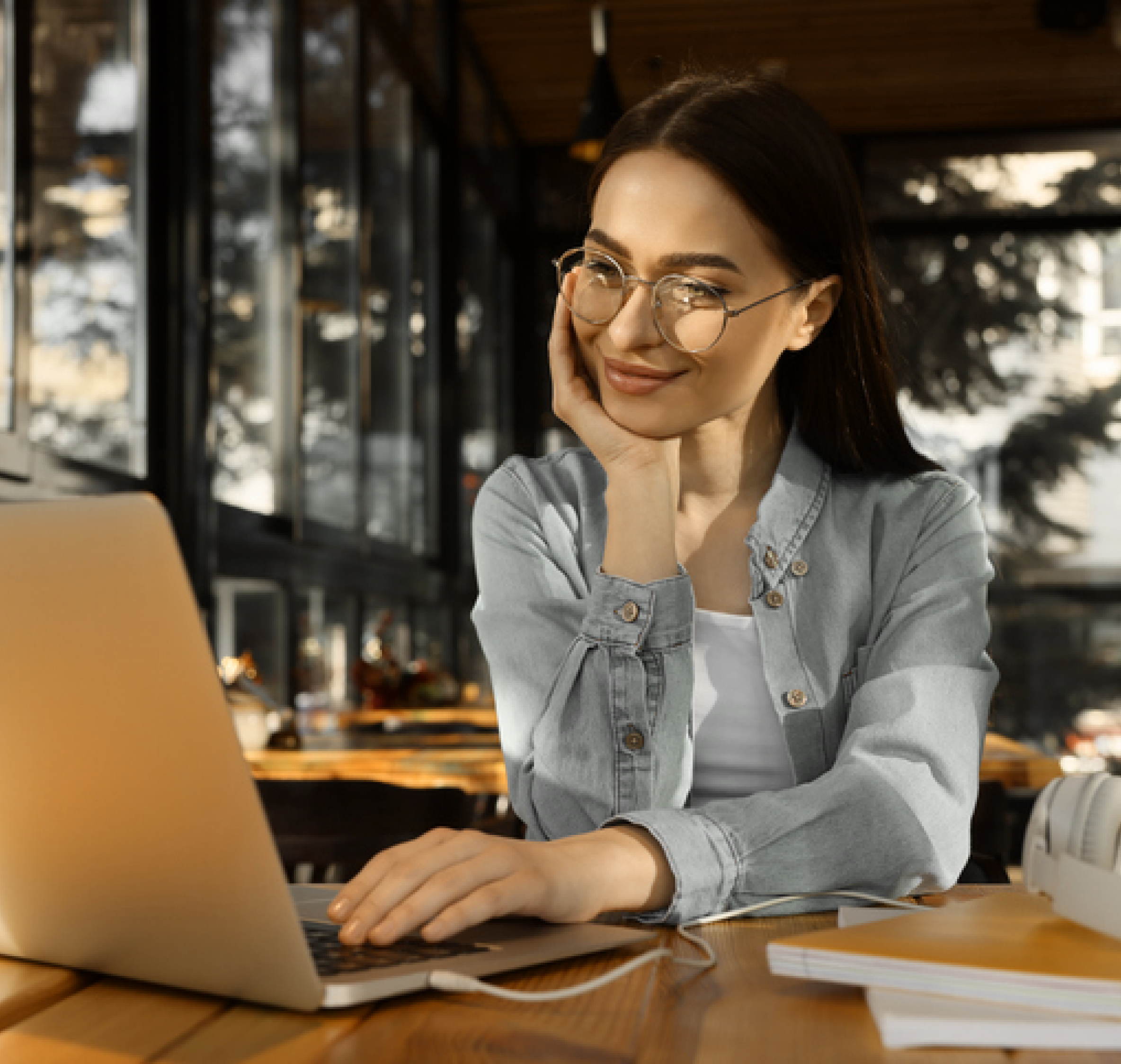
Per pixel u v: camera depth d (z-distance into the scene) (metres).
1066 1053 0.62
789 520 1.25
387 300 5.51
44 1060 0.62
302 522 4.30
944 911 0.83
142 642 0.65
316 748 2.92
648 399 1.12
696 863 0.92
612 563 1.12
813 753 1.21
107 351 3.06
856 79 7.61
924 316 7.98
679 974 0.77
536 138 8.64
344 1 4.77
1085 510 7.77
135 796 0.68
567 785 1.10
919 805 1.02
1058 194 8.02
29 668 0.70
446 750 2.86
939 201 8.08
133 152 3.20
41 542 0.68
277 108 4.14
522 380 8.52
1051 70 7.45
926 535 1.26
